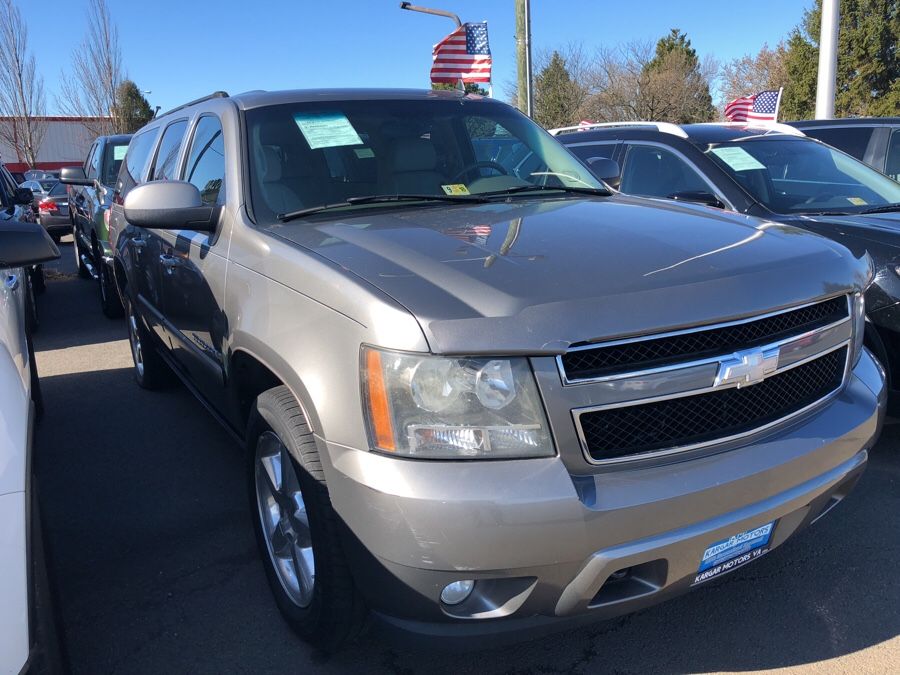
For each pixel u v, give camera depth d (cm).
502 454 199
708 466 214
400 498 196
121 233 522
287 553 276
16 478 183
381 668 258
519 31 1419
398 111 371
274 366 245
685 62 4106
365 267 230
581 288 210
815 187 499
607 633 272
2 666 153
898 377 372
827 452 236
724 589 295
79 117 3838
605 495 200
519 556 196
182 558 331
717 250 245
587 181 379
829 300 253
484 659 261
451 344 196
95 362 662
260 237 283
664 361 209
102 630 283
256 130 335
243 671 259
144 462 434
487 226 274
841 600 285
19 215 706
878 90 3066
